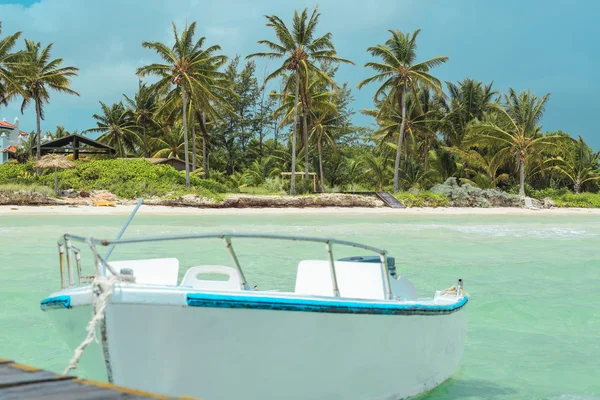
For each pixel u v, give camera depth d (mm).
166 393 4906
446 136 56188
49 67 49875
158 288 4797
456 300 7062
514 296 12148
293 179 46125
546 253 19234
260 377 5133
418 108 51812
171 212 37594
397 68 48938
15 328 9148
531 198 50281
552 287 13203
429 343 6375
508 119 53906
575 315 10695
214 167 66938
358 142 68125
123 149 63938
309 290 6812
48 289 11938
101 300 4613
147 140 64812
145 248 18781
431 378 6637
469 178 56656
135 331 4703
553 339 9242
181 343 4824
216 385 5016
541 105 51000
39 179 42969
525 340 9156
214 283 6383
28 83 48312
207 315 4824
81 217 32094
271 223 30750
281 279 13641
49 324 9398
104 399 3439
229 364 5000
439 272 15078
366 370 5668
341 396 5578
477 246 21062
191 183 45969
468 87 55469
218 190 47500
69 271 5988
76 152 48875
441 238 23828
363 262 6777
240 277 6246
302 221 32562
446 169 55250
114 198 40969
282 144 71250
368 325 5527
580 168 55250
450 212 43281
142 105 63812
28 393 3557
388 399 6012
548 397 6820
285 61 45781
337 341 5367
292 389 5297
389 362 5852
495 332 9602
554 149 50406
